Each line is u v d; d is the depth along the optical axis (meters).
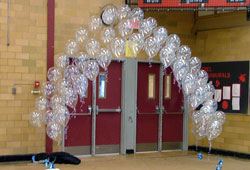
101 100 7.75
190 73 6.45
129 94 7.93
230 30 7.93
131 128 7.95
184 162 7.05
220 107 8.03
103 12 7.05
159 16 8.26
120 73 7.96
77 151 7.50
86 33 6.74
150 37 6.37
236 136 7.73
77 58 6.97
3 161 6.62
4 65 6.66
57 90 6.56
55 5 7.16
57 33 7.18
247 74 7.59
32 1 6.89
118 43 6.39
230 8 7.23
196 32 8.54
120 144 7.93
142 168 6.41
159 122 8.35
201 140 8.39
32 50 6.89
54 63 7.07
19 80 6.77
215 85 8.15
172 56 6.28
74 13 7.34
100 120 7.74
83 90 6.54
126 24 6.40
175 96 8.54
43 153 6.75
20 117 6.77
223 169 6.38
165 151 8.40
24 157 6.79
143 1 7.46
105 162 6.95
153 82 8.32
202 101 6.59
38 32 6.94
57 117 6.33
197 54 8.52
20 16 6.80
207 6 7.23
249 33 7.60
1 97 6.63
